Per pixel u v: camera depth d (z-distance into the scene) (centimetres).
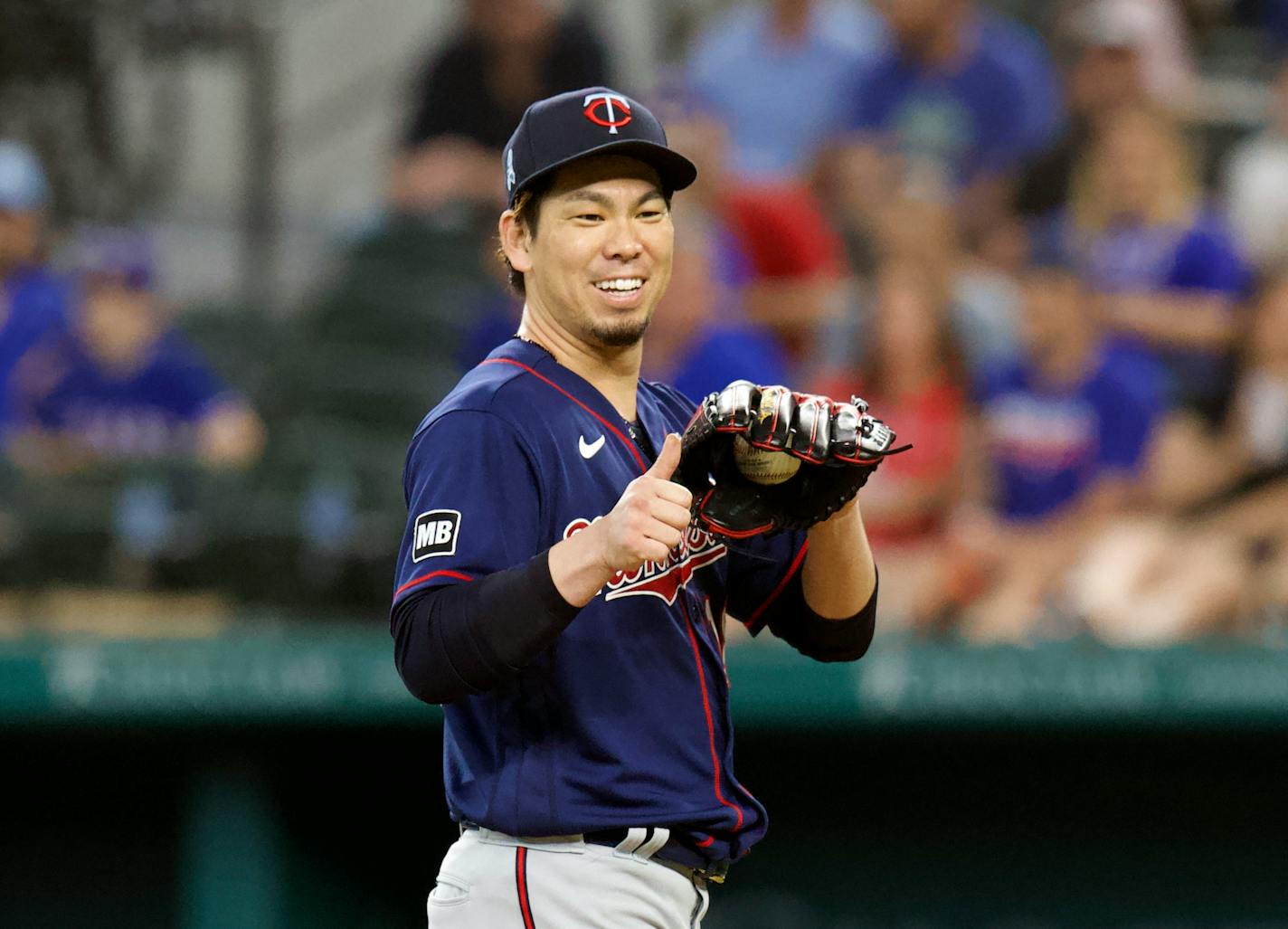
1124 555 2270
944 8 2836
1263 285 2520
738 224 2592
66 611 2272
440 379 2517
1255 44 2962
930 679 2022
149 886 2156
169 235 2762
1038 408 2406
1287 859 2161
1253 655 2019
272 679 2023
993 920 2175
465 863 993
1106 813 2177
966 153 2811
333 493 2378
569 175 972
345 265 2645
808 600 1074
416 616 918
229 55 2908
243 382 2544
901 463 2377
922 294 2467
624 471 988
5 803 2153
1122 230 2631
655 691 979
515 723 970
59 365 2459
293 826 2148
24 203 2544
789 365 2502
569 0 2928
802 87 2908
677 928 997
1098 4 2873
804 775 2188
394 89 2973
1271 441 2378
